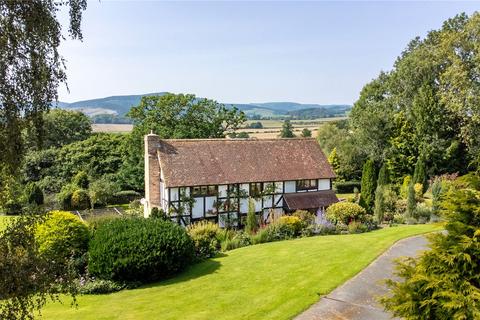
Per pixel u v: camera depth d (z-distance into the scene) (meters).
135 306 13.12
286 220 23.55
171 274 16.42
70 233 17.02
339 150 53.59
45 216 8.54
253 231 24.31
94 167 48.53
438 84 43.88
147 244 15.62
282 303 12.30
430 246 8.16
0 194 8.30
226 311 12.06
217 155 30.27
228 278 15.34
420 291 7.82
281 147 32.97
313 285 13.66
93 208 40.84
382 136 46.94
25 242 7.66
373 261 16.16
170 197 27.39
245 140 32.38
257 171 30.19
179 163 28.69
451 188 8.63
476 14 37.91
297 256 17.56
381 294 12.80
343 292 13.02
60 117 56.78
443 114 41.91
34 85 7.59
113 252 15.41
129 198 44.78
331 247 18.72
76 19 8.33
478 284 7.52
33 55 7.56
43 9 7.56
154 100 42.56
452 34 39.88
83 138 59.78
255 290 13.72
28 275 7.45
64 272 8.46
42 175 48.38
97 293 14.91
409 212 27.39
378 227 25.45
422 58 44.06
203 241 19.12
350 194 48.47
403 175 44.84
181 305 12.89
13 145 7.49
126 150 45.06
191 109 43.03
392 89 47.81
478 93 37.19
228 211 28.91
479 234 7.54
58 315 12.55
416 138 43.56
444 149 41.50
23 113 7.73
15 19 7.34
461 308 7.08
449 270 7.69
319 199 31.19
